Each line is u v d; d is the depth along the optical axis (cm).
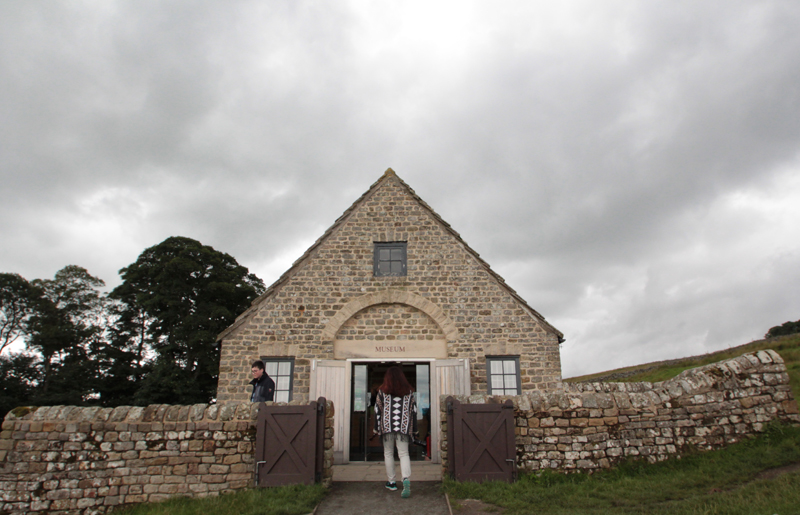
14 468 743
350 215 1341
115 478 746
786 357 1805
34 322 3209
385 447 759
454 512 634
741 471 679
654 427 780
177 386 2664
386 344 1233
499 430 753
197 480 746
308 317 1243
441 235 1318
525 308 1247
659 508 586
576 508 618
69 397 2900
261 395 843
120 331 3281
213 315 2867
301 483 730
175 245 3116
